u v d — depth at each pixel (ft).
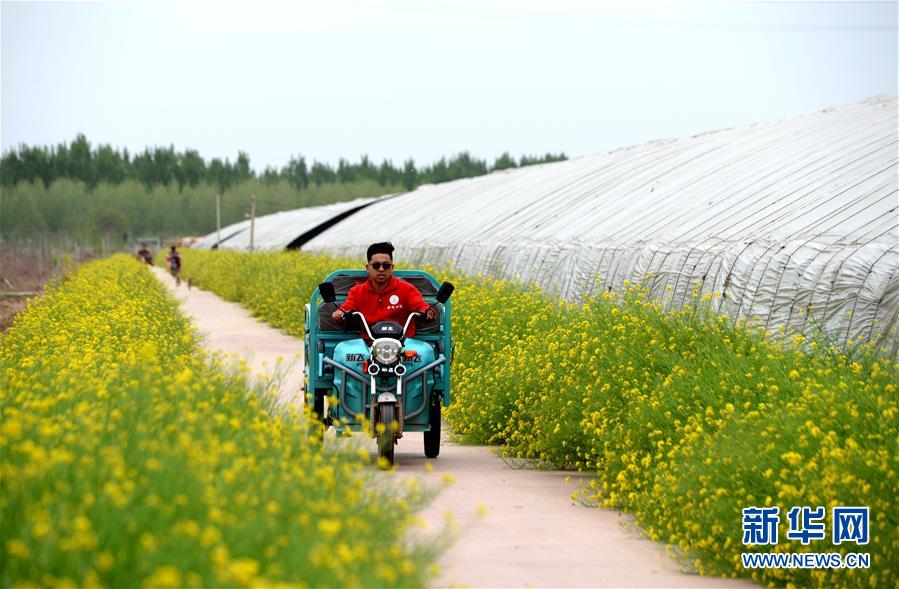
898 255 80.84
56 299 137.39
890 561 43.19
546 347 81.71
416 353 71.00
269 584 27.63
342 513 36.58
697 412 61.26
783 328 82.64
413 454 78.79
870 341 74.23
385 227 274.36
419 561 35.22
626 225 140.87
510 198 220.02
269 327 190.29
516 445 79.46
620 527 55.88
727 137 186.39
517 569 46.34
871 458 45.80
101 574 27.35
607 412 67.05
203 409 48.98
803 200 110.22
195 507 32.27
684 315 77.51
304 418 55.11
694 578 46.73
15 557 26.91
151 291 174.81
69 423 40.14
